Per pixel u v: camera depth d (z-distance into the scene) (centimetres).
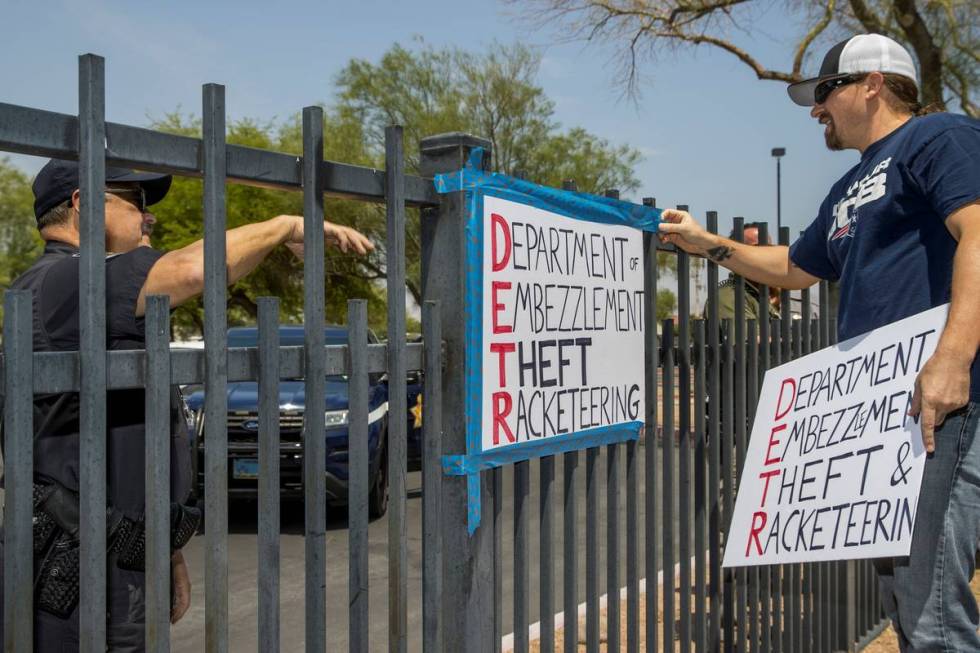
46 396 166
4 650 135
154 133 151
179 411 192
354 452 183
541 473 239
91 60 140
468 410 206
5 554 135
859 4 1182
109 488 170
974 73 1160
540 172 3033
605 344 257
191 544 659
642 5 1282
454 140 206
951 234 210
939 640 206
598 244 254
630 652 276
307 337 175
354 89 2961
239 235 175
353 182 185
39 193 184
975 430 204
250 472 627
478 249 209
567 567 252
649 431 282
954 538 205
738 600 329
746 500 255
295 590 544
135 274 165
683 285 299
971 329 196
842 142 250
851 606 397
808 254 273
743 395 332
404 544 196
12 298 133
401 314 193
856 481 226
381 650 445
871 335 230
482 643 213
